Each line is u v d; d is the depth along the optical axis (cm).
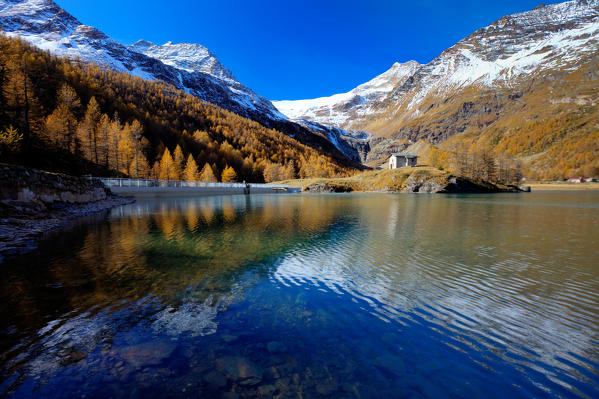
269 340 672
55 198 2694
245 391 498
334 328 733
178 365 568
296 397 487
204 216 3038
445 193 9538
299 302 893
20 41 14325
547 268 1257
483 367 587
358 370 567
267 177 14788
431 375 558
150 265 1248
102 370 548
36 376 528
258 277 1120
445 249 1605
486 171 12206
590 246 1689
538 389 525
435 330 731
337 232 2117
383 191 10306
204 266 1252
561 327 753
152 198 6244
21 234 1727
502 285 1052
